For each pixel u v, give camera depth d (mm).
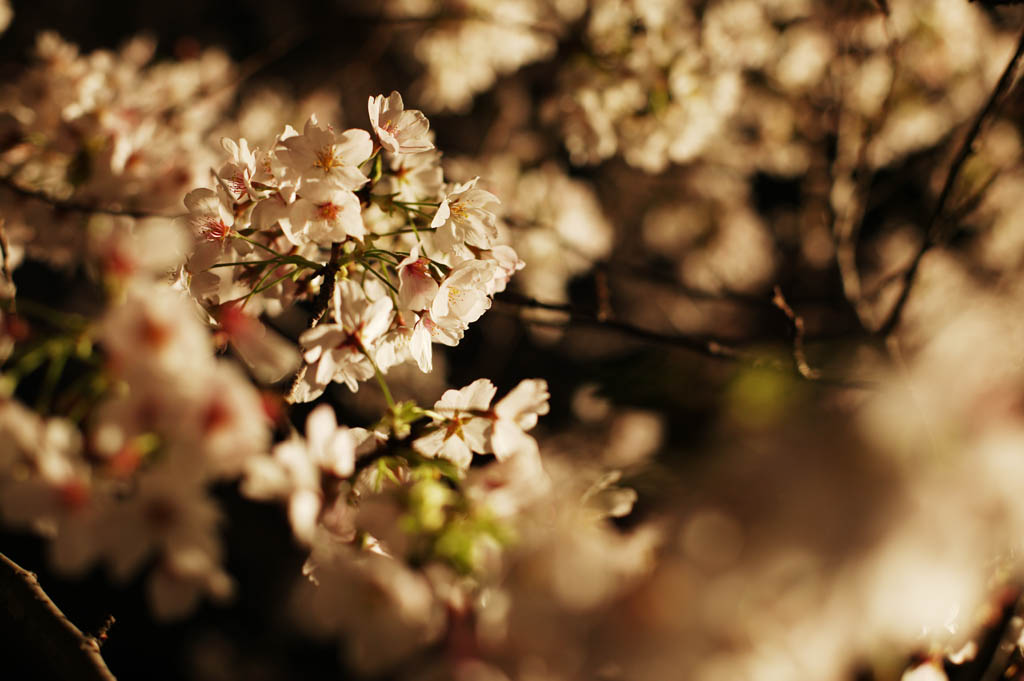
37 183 1132
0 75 1270
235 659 1342
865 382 1163
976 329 1749
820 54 1897
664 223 2234
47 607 1002
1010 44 1912
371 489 954
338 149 977
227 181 988
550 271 1767
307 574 955
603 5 1318
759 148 2033
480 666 912
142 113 1159
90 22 2246
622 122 1324
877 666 963
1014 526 975
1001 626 1026
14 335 920
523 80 2021
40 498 904
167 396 897
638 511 1062
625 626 918
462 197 1005
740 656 921
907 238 2223
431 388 1679
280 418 934
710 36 1360
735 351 1187
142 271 1025
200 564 915
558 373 1952
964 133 1861
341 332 986
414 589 917
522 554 923
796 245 2354
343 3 2406
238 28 2508
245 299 997
